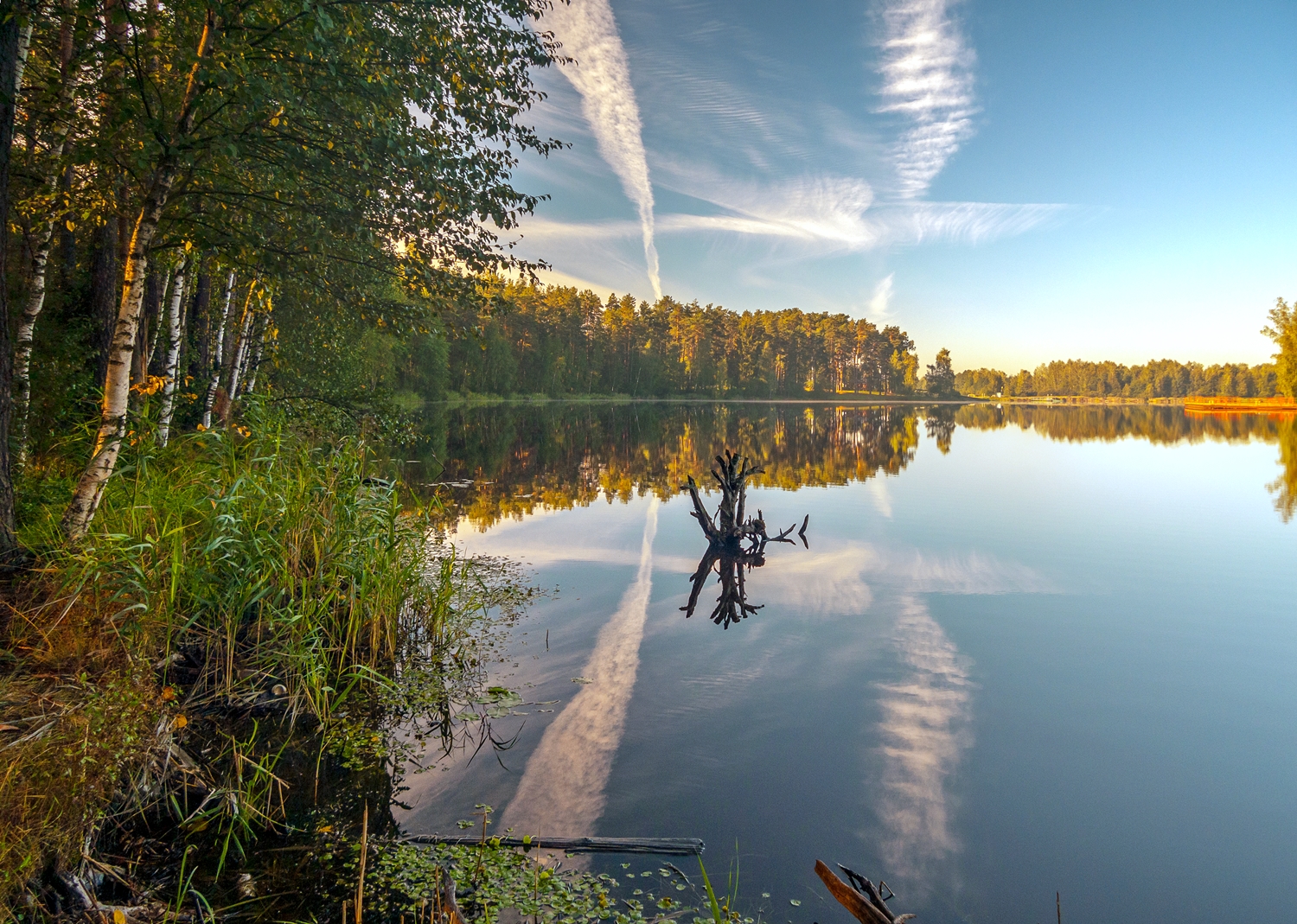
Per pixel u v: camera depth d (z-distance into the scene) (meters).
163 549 4.79
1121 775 3.66
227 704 4.41
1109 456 21.52
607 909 2.73
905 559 8.38
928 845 3.09
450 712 4.55
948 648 5.50
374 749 4.07
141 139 5.18
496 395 70.12
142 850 3.06
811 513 11.55
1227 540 9.43
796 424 41.41
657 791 3.55
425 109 7.05
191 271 9.30
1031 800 3.46
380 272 7.35
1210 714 4.36
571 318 84.62
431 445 22.64
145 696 3.47
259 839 3.21
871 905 2.13
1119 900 2.76
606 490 14.45
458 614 6.51
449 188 6.84
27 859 2.45
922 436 31.27
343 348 15.62
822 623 6.12
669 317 107.75
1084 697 4.62
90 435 6.16
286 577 4.97
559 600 6.93
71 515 4.80
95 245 8.27
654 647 5.59
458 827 3.30
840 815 3.33
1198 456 21.11
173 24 5.02
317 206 6.10
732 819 3.30
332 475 6.27
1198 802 3.42
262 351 13.70
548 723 4.36
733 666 5.19
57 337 7.97
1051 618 6.23
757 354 115.12
